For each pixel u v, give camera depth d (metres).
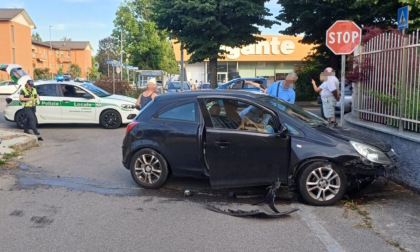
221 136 5.79
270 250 4.20
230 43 21.78
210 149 5.82
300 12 22.94
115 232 4.69
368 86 8.29
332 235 4.59
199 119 6.20
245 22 21.67
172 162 6.31
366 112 8.26
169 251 4.18
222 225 4.93
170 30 22.73
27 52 62.22
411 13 13.53
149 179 6.50
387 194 6.11
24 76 13.81
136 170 6.56
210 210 5.51
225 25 21.61
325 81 10.23
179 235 4.61
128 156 6.58
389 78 7.35
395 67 7.11
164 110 6.47
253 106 5.89
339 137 5.66
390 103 7.30
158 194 6.27
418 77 6.34
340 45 8.73
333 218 5.14
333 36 8.75
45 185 6.71
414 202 5.72
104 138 11.93
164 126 6.34
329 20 22.33
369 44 8.20
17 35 58.22
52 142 11.19
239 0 20.33
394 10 18.52
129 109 14.01
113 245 4.32
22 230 4.73
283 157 5.63
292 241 4.43
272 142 5.64
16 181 6.91
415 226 4.83
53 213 5.34
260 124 5.79
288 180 5.66
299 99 27.94
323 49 25.30
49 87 13.83
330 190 5.58
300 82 28.05
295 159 5.59
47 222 5.00
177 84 27.70
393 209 5.44
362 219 5.09
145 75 35.47
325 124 6.23
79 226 4.88
